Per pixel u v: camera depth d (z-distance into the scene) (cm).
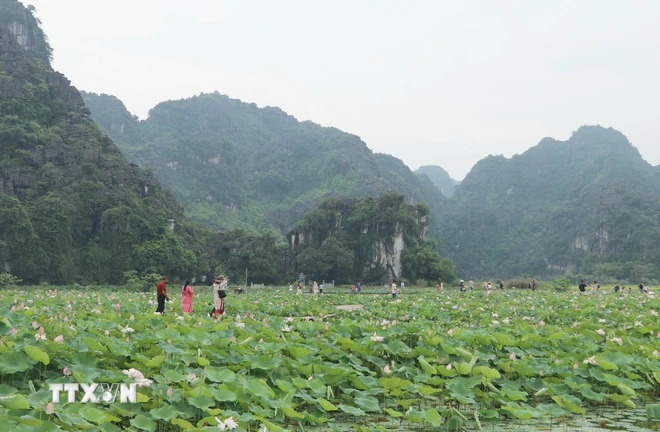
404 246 9819
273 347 820
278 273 9669
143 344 817
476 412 653
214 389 603
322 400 597
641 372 826
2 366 603
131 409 556
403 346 876
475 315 1745
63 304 1814
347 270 9375
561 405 663
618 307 2155
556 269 16488
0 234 6662
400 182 18150
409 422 643
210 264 8800
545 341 995
